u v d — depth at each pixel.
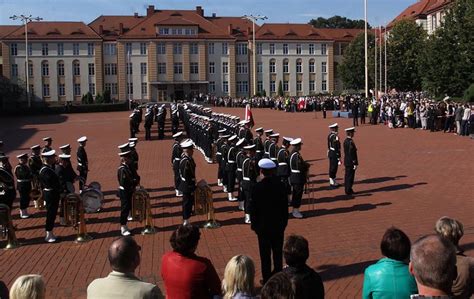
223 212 15.05
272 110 73.00
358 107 46.69
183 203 13.38
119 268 5.12
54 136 42.28
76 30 96.69
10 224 12.13
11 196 14.08
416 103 40.44
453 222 5.61
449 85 50.28
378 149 27.48
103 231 13.41
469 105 33.31
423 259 3.83
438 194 16.27
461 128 32.72
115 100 92.25
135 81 97.94
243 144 16.09
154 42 97.50
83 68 96.25
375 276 5.24
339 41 108.88
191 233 6.01
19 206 16.78
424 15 94.69
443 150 26.22
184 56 98.69
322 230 12.71
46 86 95.25
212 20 105.94
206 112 39.56
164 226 13.68
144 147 32.84
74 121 60.66
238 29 104.25
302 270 5.62
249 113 31.77
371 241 11.54
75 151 31.39
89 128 49.62
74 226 12.82
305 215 14.33
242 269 5.25
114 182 20.69
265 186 9.27
